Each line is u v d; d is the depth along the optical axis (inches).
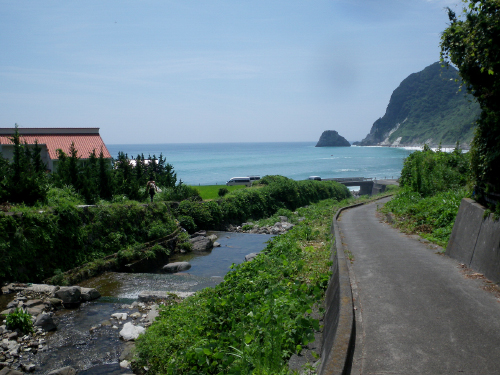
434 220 538.6
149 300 494.3
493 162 300.8
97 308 469.4
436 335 194.7
